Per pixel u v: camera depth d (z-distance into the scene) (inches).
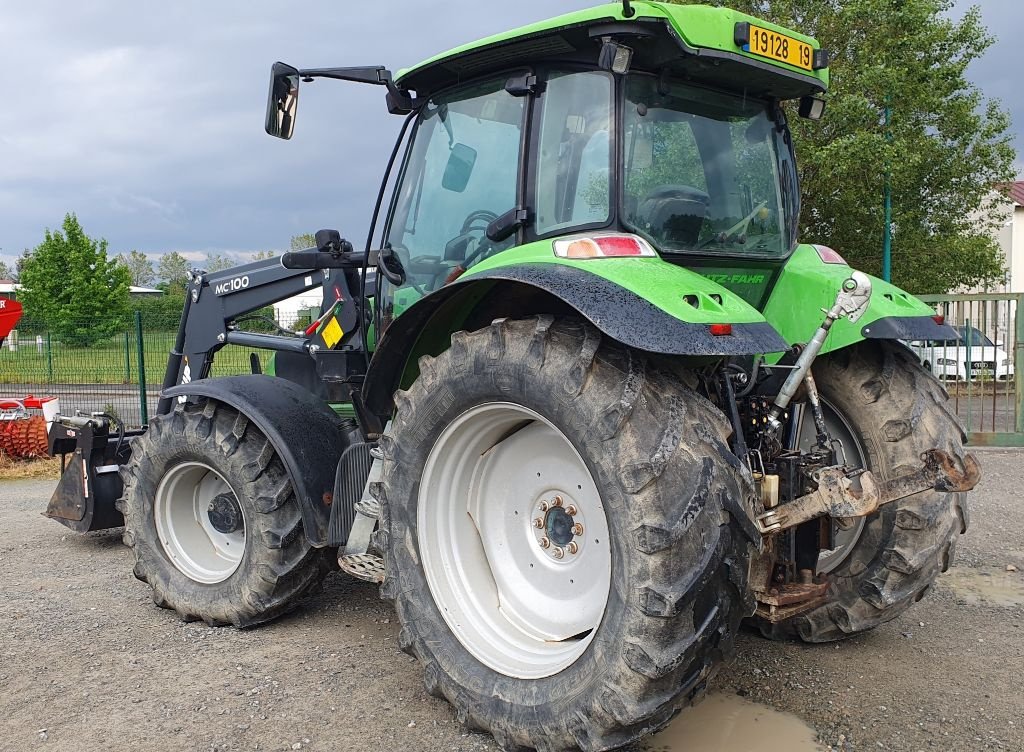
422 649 126.5
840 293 113.8
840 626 146.5
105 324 512.1
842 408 147.1
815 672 140.6
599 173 122.0
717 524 99.6
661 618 97.8
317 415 165.5
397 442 128.8
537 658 117.9
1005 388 373.4
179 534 175.2
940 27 522.3
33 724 125.0
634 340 98.3
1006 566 198.7
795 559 121.2
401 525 128.9
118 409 478.3
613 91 121.8
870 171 500.1
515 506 129.0
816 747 116.3
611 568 103.3
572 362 107.2
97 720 126.0
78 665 146.8
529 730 111.3
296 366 202.1
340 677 140.8
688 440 102.1
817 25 519.2
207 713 128.0
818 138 521.3
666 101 129.0
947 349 378.0
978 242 584.1
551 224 127.7
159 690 136.3
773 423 120.7
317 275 184.1
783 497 118.4
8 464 376.2
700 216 132.1
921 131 541.0
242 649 154.0
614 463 101.5
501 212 137.1
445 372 121.8
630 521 99.8
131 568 209.9
